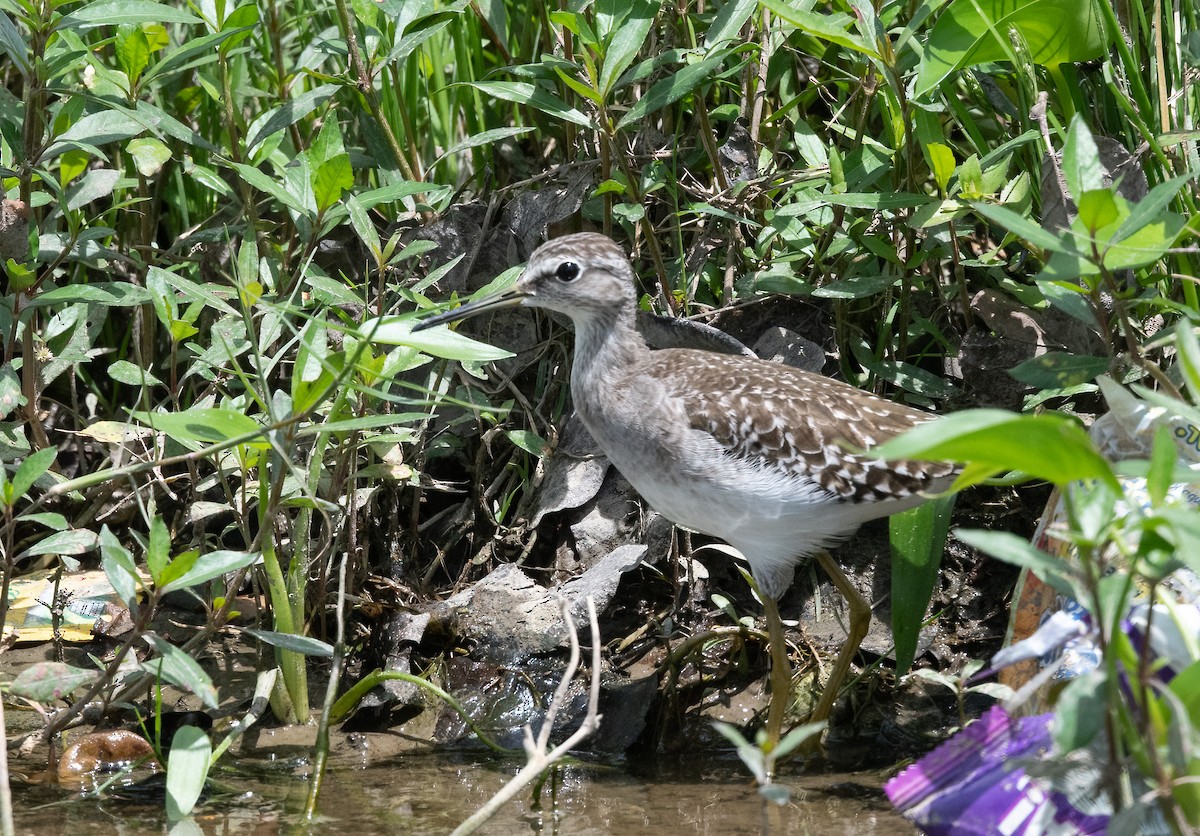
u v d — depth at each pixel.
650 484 7.00
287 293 8.28
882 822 6.05
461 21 9.28
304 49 9.61
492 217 8.93
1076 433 3.72
